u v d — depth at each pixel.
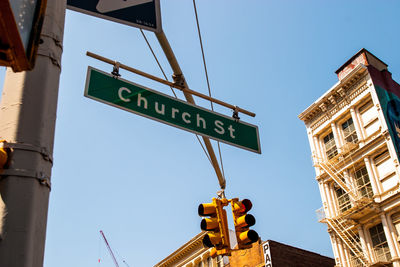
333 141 30.98
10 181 3.53
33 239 3.43
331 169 29.91
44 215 3.64
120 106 6.36
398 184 25.64
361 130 28.94
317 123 32.53
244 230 8.20
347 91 30.44
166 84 7.58
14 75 4.06
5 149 3.63
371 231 26.55
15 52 3.14
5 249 3.29
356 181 28.44
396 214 25.34
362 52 30.95
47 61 4.20
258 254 30.67
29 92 3.97
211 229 8.00
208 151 9.00
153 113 6.73
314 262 31.81
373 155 27.78
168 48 7.18
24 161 3.64
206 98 7.89
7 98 3.95
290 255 30.59
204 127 7.33
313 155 31.78
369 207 25.88
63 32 4.56
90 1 5.71
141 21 6.11
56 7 4.55
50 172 3.85
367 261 25.78
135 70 7.02
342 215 27.70
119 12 5.93
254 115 8.20
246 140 7.79
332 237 28.72
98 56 6.63
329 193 29.95
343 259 27.55
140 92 6.74
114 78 6.54
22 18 3.19
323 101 31.75
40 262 3.48
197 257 36.59
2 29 2.97
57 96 4.22
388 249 25.16
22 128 3.78
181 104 7.20
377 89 28.62
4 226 3.36
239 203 8.36
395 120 28.05
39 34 3.46
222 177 9.35
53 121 4.06
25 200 3.50
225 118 7.73
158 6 6.38
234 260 32.34
